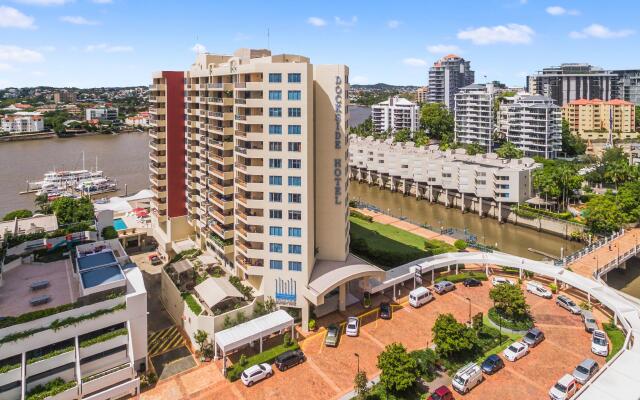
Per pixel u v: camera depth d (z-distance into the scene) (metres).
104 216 93.62
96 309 60.91
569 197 149.00
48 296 64.88
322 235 82.56
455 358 65.81
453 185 163.00
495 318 76.00
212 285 76.44
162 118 103.19
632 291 96.19
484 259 94.12
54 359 56.03
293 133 73.25
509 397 58.31
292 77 72.25
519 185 145.25
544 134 197.62
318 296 71.69
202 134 95.06
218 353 68.81
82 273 66.12
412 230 130.38
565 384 57.94
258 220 76.50
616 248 107.50
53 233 82.12
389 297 85.88
